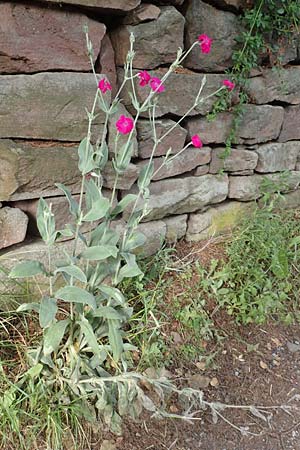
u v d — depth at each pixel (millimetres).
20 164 1555
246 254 2104
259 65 2152
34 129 1562
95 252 1324
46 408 1417
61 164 1643
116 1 1610
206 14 1896
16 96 1499
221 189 2232
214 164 2184
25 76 1509
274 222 2246
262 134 2266
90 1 1552
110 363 1646
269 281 2039
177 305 1903
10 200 1587
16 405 1398
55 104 1572
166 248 2098
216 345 1879
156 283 1978
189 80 1919
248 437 1576
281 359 1897
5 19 1442
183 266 2059
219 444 1540
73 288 1312
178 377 1712
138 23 1725
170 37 1818
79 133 1652
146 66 1810
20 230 1643
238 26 1994
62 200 1698
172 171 2020
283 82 2227
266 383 1783
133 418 1524
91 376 1490
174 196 2070
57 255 1720
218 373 1778
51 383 1475
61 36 1553
